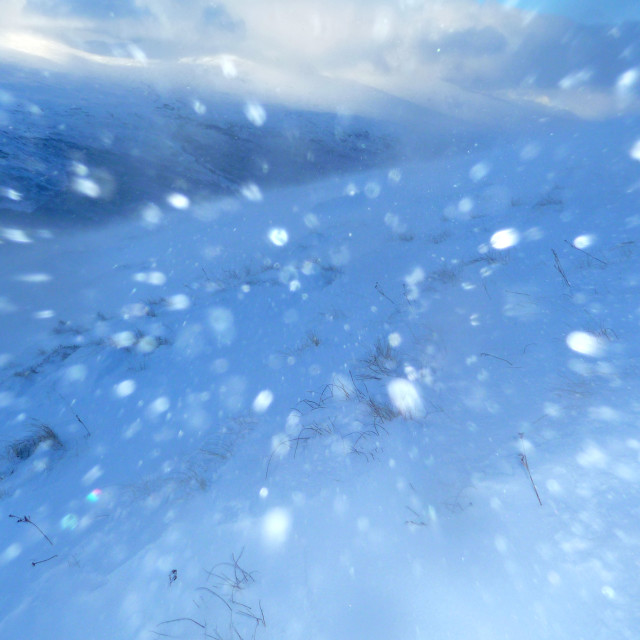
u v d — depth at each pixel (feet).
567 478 7.01
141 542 8.86
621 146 39.40
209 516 8.94
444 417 9.80
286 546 7.55
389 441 9.61
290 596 6.57
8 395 22.88
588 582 5.45
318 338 17.67
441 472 8.15
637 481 6.55
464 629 5.42
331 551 7.18
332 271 28.89
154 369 20.22
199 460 11.50
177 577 7.55
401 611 5.87
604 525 6.07
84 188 148.97
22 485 13.84
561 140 66.95
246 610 6.55
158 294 44.68
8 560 10.05
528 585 5.67
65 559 9.19
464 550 6.45
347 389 12.59
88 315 44.78
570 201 25.96
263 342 19.48
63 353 27.27
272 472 9.84
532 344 11.66
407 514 7.45
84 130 211.82
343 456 9.61
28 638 7.30
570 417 8.39
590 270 15.07
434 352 13.15
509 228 24.97
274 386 14.69
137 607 7.18
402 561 6.58
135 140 221.66
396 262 26.63
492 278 17.61
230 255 59.41
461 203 40.40
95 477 12.77
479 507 7.07
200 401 15.47
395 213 49.73
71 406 19.03
